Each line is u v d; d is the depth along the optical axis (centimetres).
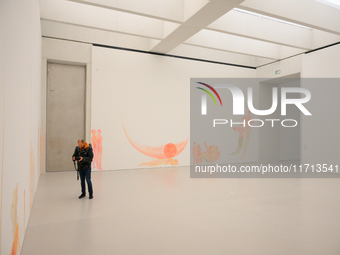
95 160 975
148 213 506
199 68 1182
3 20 240
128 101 1030
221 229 427
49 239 386
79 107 992
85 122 996
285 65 1170
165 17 731
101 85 985
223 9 677
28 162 441
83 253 343
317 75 1017
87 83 977
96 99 977
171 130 1113
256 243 375
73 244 370
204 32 1005
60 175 888
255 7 680
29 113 443
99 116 982
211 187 730
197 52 1179
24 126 379
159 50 1052
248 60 1312
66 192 665
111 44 1008
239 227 435
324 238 392
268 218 479
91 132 969
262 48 1140
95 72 976
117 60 1013
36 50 595
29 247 359
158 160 1086
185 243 374
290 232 414
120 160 1016
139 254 341
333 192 677
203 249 356
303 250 353
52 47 920
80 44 961
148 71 1070
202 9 679
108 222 457
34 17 526
